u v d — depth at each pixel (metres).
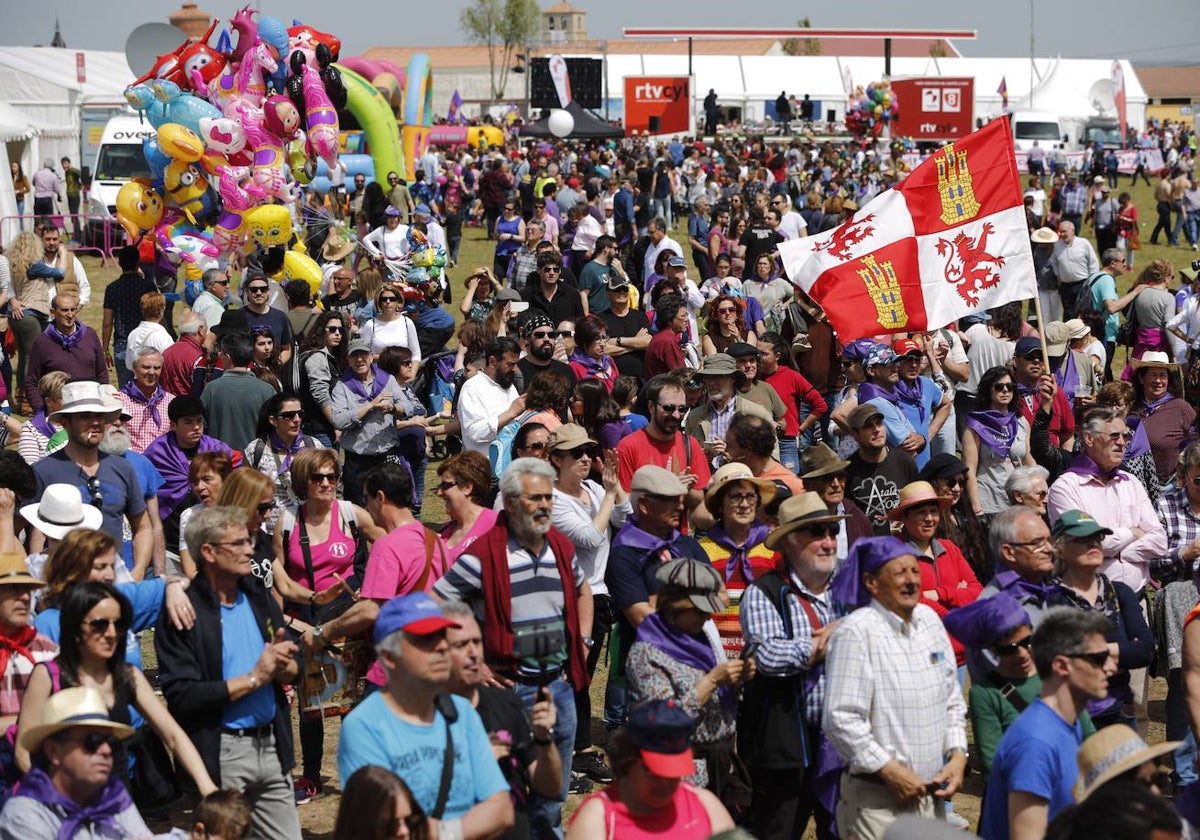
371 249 34.78
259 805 10.81
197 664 10.54
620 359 24.16
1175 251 61.12
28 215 46.97
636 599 12.62
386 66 70.62
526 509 11.52
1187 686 11.65
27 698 9.77
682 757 8.43
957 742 10.62
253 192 35.97
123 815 9.23
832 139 114.69
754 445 15.06
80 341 23.88
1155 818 7.19
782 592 11.47
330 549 13.70
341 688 12.33
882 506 16.08
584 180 62.12
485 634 11.51
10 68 62.56
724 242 37.88
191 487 14.96
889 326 19.23
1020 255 19.28
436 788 8.70
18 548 13.37
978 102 131.88
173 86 36.19
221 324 23.69
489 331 24.52
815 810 11.59
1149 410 20.39
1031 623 11.39
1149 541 14.74
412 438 20.89
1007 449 17.92
